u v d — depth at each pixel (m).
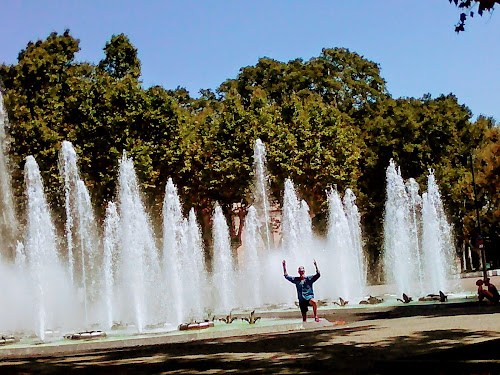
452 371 9.38
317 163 44.78
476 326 15.09
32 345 17.00
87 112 39.25
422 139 52.59
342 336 15.13
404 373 9.57
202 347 14.79
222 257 39.47
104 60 49.56
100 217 38.56
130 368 11.59
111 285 31.72
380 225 53.72
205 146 43.88
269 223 45.97
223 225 40.00
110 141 39.22
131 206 31.19
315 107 46.94
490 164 50.59
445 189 51.97
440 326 15.68
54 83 41.25
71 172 37.88
